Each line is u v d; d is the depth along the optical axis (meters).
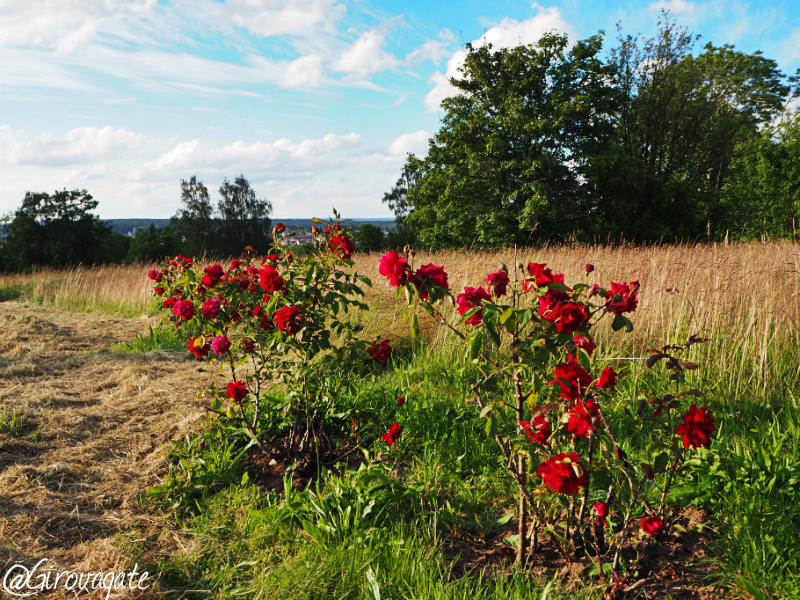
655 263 6.02
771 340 4.12
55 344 7.01
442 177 23.20
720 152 25.52
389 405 4.14
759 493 2.42
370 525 2.52
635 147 26.19
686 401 3.69
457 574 2.22
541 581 2.12
